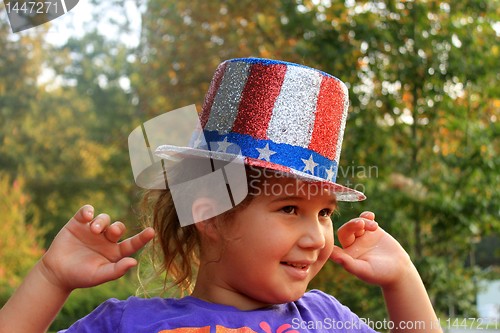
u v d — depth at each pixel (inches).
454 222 213.5
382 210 202.7
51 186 581.9
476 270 234.8
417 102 216.8
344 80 211.3
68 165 609.3
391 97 215.5
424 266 205.6
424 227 221.3
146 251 80.6
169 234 74.8
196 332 65.7
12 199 441.7
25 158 595.2
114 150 609.6
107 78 702.5
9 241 405.1
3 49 617.9
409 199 206.8
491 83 222.4
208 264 69.1
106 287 376.5
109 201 567.8
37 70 634.8
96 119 655.8
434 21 219.6
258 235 63.7
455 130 217.0
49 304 62.1
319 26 218.5
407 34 213.8
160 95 332.5
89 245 63.1
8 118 618.5
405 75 213.5
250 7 261.4
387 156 212.2
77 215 62.7
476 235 225.3
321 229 64.9
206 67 290.8
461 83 218.7
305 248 63.9
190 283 76.0
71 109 652.1
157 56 331.6
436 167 217.0
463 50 217.6
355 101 207.9
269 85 65.9
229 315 66.7
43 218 569.3
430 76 213.9
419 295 73.3
